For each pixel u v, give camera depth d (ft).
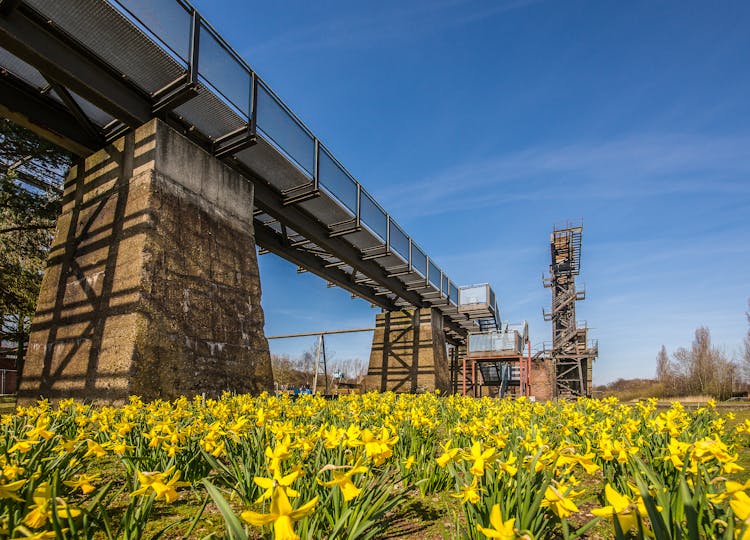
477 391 106.32
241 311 31.22
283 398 18.13
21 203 40.98
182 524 6.69
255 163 36.58
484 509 5.32
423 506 8.20
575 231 123.03
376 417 15.39
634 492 6.70
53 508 3.79
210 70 27.86
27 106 27.25
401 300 79.97
